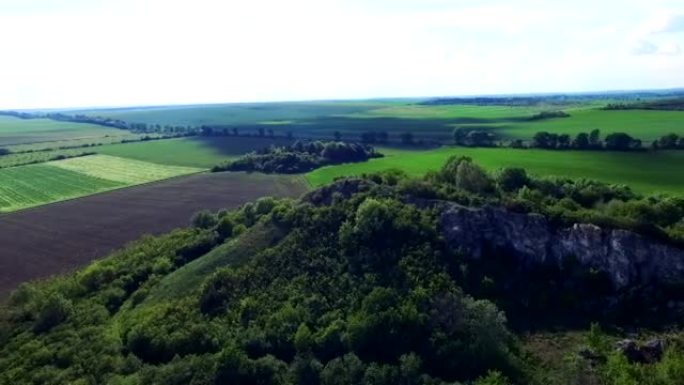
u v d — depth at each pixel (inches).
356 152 6879.9
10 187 6437.0
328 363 2224.4
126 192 5984.3
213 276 2881.4
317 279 2775.6
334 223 3115.2
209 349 2447.1
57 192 6112.2
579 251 2723.9
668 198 3088.1
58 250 4089.6
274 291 2758.4
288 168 6594.5
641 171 4281.5
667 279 2524.6
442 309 2409.0
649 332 2353.6
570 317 2524.6
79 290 3127.5
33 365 2415.1
